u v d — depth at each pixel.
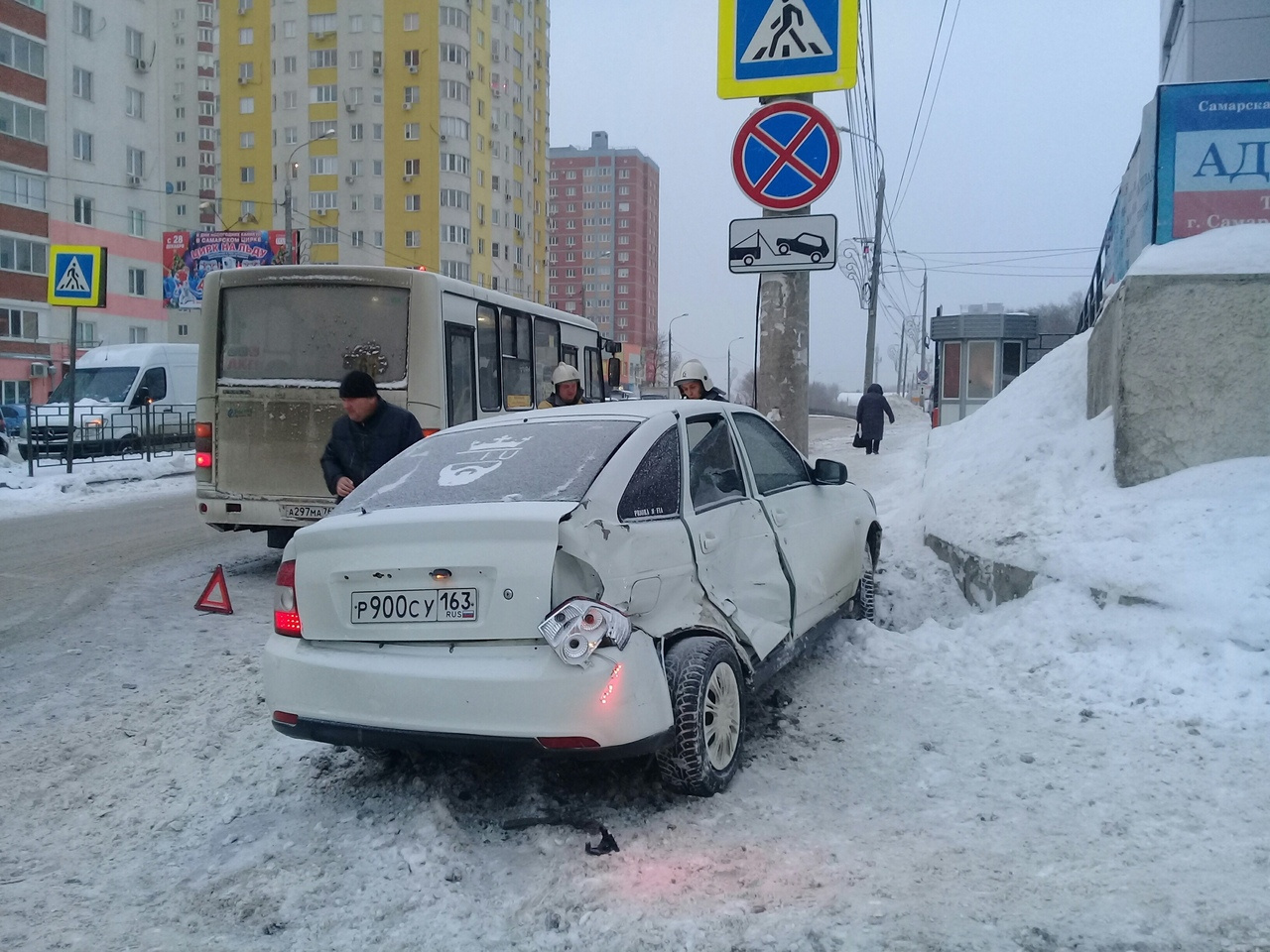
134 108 47.94
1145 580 5.70
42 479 18.30
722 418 5.26
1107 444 7.56
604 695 3.64
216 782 4.58
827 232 7.39
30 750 5.04
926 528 8.66
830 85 7.30
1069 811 3.92
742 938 3.07
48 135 43.25
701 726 4.05
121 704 5.74
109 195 46.50
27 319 42.59
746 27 7.43
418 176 69.62
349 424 7.16
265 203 71.44
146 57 48.62
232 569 10.27
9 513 15.27
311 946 3.20
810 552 5.62
